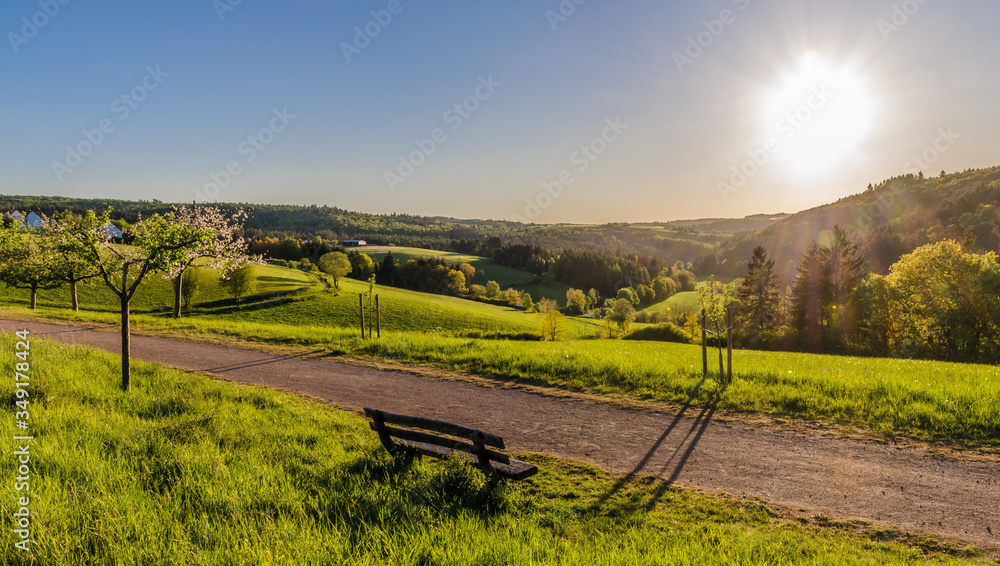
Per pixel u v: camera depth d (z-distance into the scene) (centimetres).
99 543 407
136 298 5694
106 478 540
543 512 583
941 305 4097
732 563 451
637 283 11531
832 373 1309
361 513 497
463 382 1299
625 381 1254
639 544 494
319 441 759
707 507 616
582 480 693
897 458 786
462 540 454
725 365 1455
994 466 750
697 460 779
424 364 1509
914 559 504
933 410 949
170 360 1520
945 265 4125
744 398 1092
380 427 701
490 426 946
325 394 1161
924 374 1398
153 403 911
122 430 711
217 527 446
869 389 1088
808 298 5534
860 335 4928
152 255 1004
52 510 446
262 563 378
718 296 1281
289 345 1838
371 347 1734
